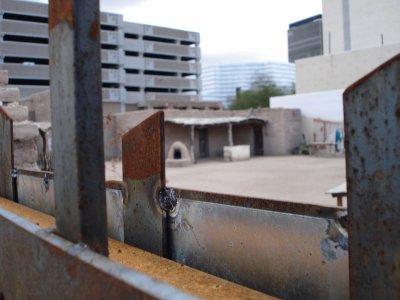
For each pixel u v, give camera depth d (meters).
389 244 0.88
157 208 1.74
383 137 0.88
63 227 1.21
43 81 49.50
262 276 1.41
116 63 55.59
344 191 6.47
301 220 1.29
